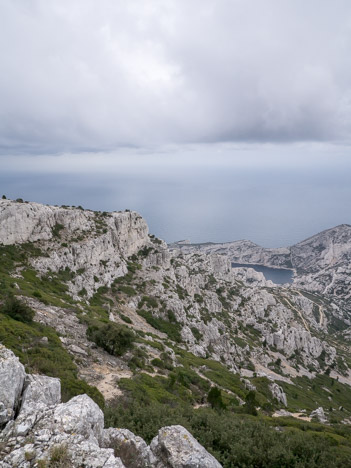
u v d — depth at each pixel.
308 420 47.12
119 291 86.38
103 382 29.67
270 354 126.75
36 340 32.19
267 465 14.98
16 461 9.21
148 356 46.50
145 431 15.99
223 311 143.00
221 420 18.98
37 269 66.75
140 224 124.69
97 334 40.22
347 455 17.39
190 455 11.32
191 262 194.00
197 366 57.34
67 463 9.27
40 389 12.89
